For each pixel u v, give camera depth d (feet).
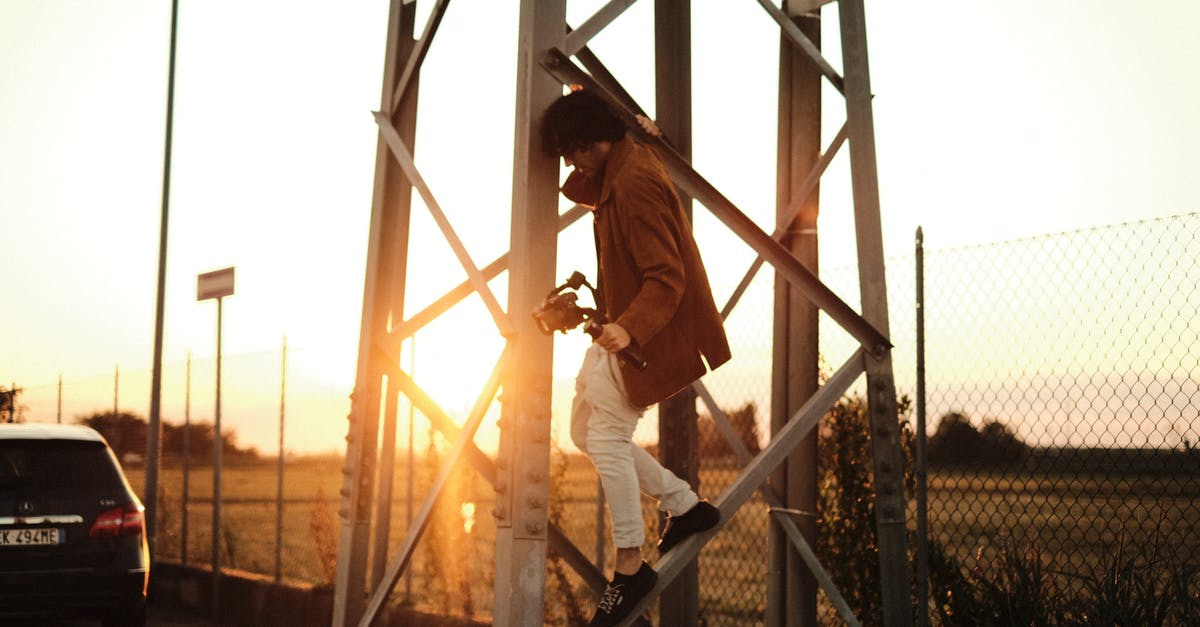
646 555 25.96
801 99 20.35
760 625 27.09
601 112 14.21
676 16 19.77
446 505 30.58
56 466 31.83
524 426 14.19
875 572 22.03
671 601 19.54
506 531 14.15
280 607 35.19
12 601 30.53
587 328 13.09
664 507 15.23
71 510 31.42
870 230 17.60
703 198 15.85
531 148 14.56
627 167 14.06
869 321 17.42
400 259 18.26
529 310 14.38
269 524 57.16
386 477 18.53
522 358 14.28
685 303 14.11
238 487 40.42
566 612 27.91
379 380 18.07
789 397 20.31
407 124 18.45
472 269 15.69
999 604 19.89
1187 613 18.30
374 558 18.54
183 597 41.29
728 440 20.26
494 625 14.17
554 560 28.17
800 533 19.62
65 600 31.01
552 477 28.25
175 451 46.98
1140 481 18.24
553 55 14.75
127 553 31.86
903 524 17.12
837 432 22.85
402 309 18.35
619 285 14.14
